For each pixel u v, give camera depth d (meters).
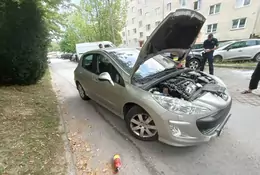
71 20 25.33
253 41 9.54
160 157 2.38
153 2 27.56
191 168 2.16
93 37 24.12
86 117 3.75
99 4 21.77
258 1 15.87
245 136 2.75
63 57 35.78
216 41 6.57
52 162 2.22
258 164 2.16
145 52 2.46
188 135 2.18
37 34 5.54
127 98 2.70
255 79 4.42
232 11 17.78
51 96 5.13
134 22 33.19
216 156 2.34
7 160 2.18
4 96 4.39
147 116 2.55
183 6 22.52
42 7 5.59
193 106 2.20
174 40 2.70
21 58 5.52
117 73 2.96
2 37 4.99
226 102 2.47
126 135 2.95
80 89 4.83
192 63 8.61
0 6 4.45
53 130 3.04
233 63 9.67
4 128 2.91
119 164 2.19
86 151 2.56
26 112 3.64
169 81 2.76
